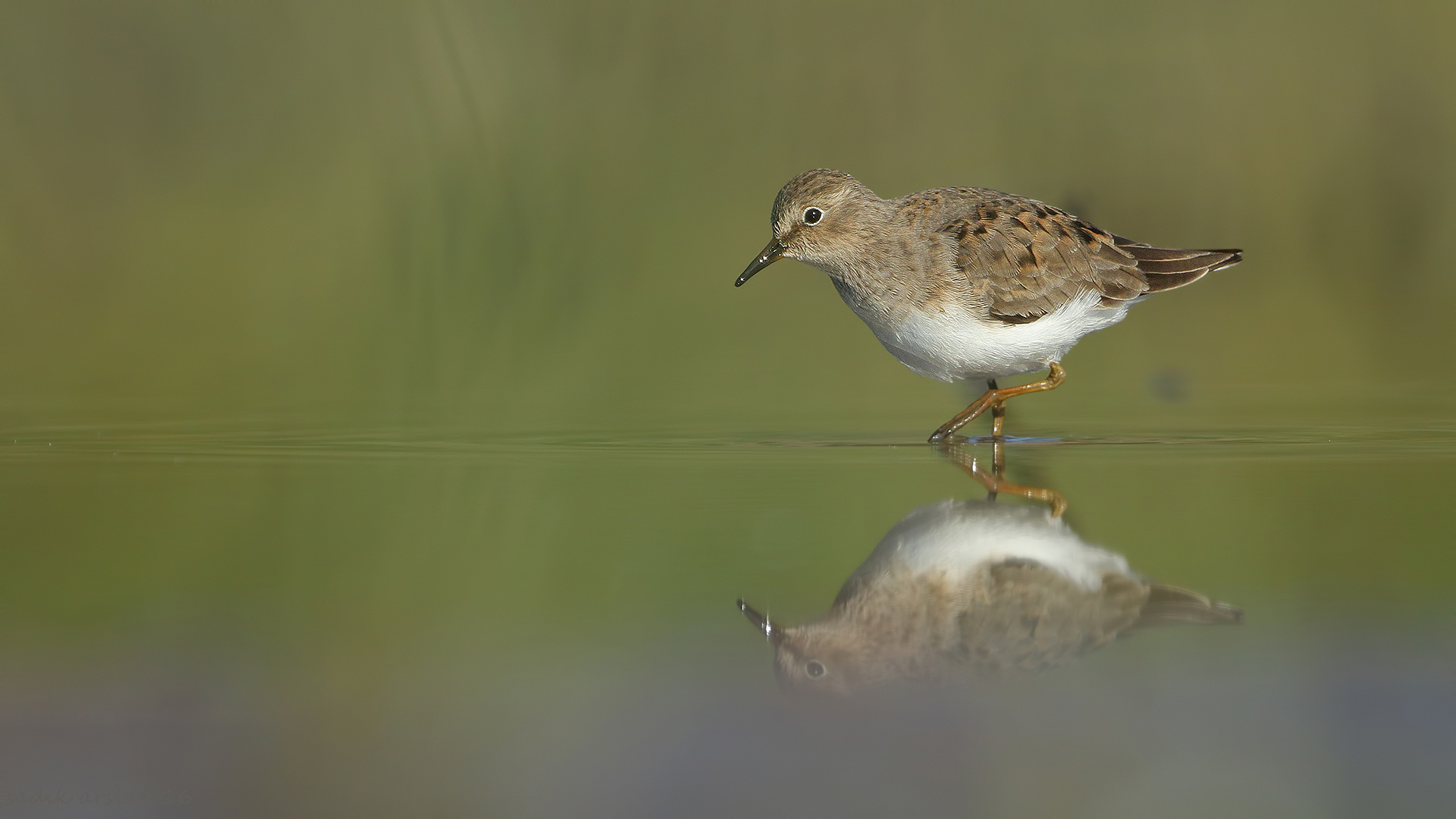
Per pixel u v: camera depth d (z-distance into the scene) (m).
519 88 17.95
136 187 17.16
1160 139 18.92
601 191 18.05
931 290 11.32
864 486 9.22
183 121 17.42
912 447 11.00
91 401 13.23
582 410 13.18
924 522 8.03
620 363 16.09
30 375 14.49
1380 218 18.91
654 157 18.27
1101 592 6.64
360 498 8.83
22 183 16.83
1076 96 18.92
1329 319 17.92
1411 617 6.17
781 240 11.79
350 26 17.48
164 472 9.73
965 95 18.88
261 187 17.31
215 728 5.22
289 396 13.76
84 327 16.47
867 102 18.80
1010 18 19.22
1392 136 19.03
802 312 18.92
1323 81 19.16
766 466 10.04
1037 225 11.48
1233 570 6.93
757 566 7.14
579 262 17.86
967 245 11.30
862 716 5.21
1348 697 5.32
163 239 16.92
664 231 18.11
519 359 16.22
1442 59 19.08
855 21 18.98
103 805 4.68
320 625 6.26
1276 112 19.05
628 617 6.34
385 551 7.55
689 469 9.91
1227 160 18.88
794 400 13.88
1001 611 6.38
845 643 5.97
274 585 6.84
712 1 18.78
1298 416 12.52
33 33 17.11
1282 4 19.59
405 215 17.34
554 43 18.27
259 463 10.17
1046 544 7.46
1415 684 5.41
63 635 6.11
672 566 7.19
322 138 17.44
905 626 6.18
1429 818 4.40
